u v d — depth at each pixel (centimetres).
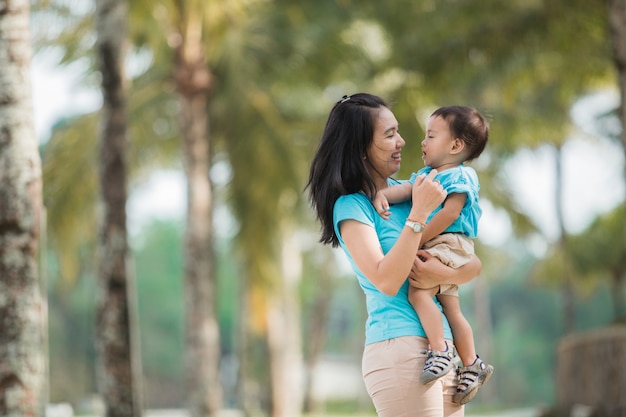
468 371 578
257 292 2645
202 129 2373
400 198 582
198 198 2345
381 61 2323
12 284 954
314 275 4378
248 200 2573
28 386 949
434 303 566
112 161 1555
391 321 563
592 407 1775
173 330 6762
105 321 1538
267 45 2466
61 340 5672
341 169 574
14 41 971
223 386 7225
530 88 2719
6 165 959
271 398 3077
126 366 1530
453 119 602
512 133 2952
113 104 1558
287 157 2566
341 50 2442
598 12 1997
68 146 2542
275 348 3084
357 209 567
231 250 2620
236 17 2355
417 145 2219
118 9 1562
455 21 2116
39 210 977
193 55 2355
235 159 2566
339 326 8338
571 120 3183
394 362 557
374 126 576
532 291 7719
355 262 564
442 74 2158
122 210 1555
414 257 546
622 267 3744
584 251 3719
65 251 2675
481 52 2131
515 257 7806
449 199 579
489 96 2838
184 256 2348
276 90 2566
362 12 2478
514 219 3131
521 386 7650
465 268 574
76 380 5709
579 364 1858
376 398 564
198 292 2320
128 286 1551
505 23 2089
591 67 2281
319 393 6538
